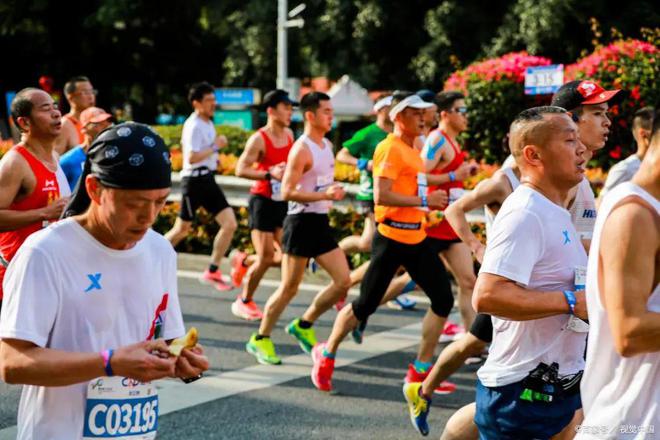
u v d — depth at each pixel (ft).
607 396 8.46
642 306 7.91
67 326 8.15
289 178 21.01
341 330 19.15
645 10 71.72
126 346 7.82
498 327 11.19
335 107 73.72
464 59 80.07
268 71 95.71
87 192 8.16
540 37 72.08
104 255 8.21
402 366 21.76
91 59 92.27
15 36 89.35
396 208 18.63
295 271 21.27
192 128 29.35
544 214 10.61
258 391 19.48
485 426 11.48
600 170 34.32
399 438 16.75
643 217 7.98
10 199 16.34
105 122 22.79
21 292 7.89
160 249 8.81
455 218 15.71
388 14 81.66
